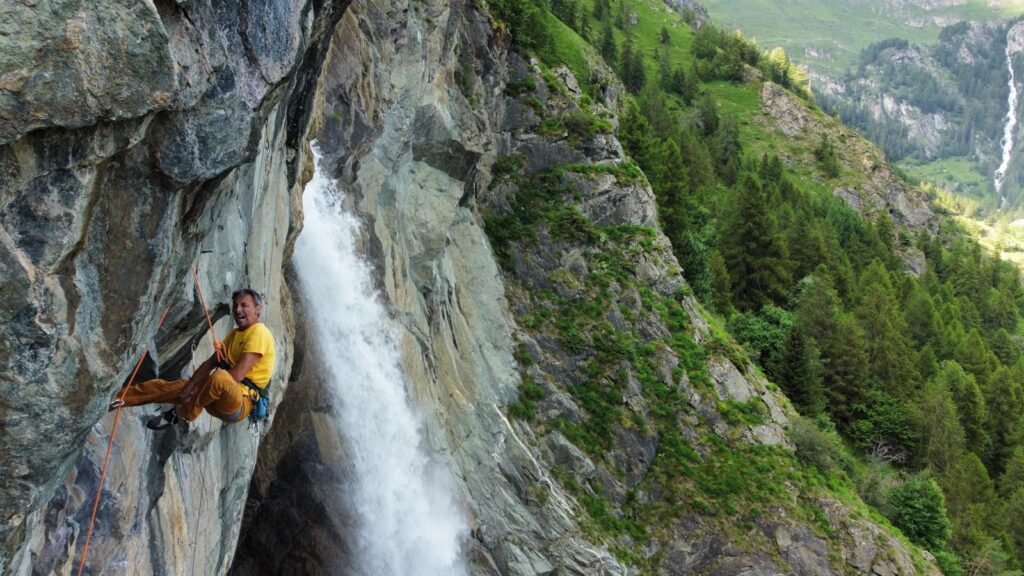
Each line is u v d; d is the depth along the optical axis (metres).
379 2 31.66
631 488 40.38
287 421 26.39
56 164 7.64
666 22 160.50
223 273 13.77
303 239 27.08
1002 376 78.12
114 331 8.82
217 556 16.11
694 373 44.81
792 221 95.31
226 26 9.54
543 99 50.38
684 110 132.25
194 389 10.02
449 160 37.66
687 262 61.97
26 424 7.91
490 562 33.53
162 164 8.81
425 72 35.44
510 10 50.75
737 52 150.50
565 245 45.94
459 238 40.59
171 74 8.09
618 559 37.09
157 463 12.41
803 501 41.75
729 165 115.44
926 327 90.94
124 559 11.25
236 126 9.91
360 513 28.39
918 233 136.25
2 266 7.43
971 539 55.47
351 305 29.14
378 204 32.59
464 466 34.44
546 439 39.16
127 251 8.76
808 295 71.62
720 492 40.84
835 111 180.38
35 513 8.58
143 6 7.66
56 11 7.21
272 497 26.38
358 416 28.77
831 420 62.44
